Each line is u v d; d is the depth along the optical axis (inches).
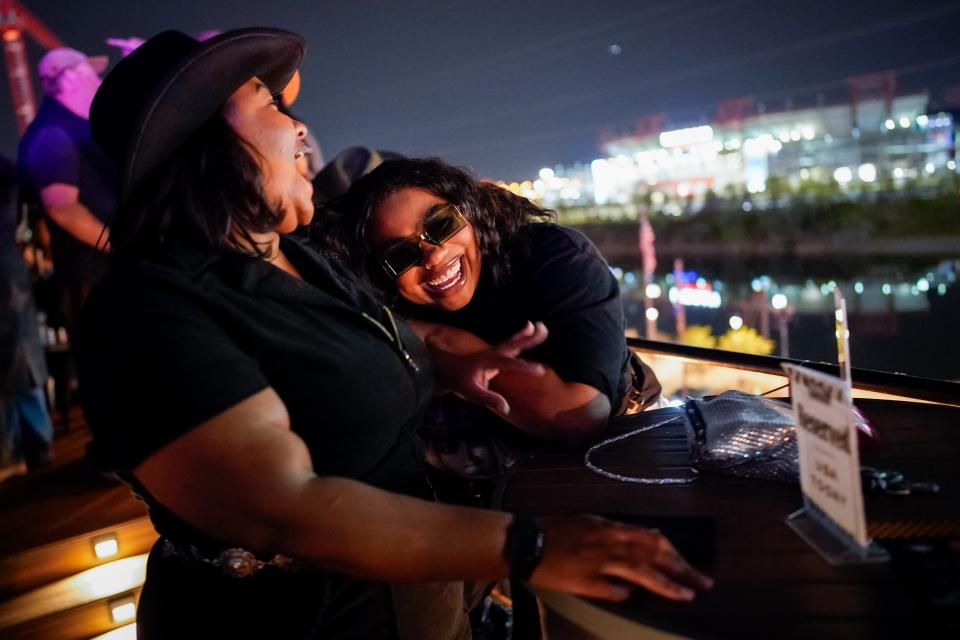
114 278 40.6
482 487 71.9
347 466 45.5
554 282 67.3
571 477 56.0
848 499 38.8
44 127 115.2
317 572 44.6
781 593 36.4
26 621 93.0
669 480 53.2
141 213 43.4
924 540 40.3
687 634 33.4
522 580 37.9
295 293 44.8
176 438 37.5
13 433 130.4
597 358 64.1
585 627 37.8
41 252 163.2
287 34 46.1
